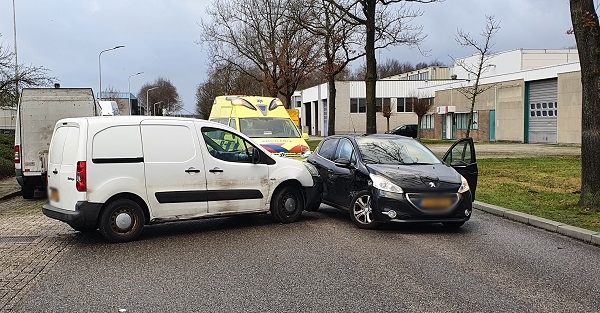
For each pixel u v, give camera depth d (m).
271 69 35.00
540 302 5.29
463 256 7.13
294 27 29.02
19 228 9.34
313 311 5.04
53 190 8.45
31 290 5.77
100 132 7.98
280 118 15.98
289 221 9.68
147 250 7.57
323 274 6.27
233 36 36.41
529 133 40.56
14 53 30.42
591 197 10.13
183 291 5.68
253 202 9.24
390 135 10.72
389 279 6.06
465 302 5.28
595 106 9.91
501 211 10.23
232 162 9.06
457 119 49.94
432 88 55.41
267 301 5.33
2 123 38.06
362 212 9.11
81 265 6.79
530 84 40.25
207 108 72.38
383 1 18.83
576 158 23.64
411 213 8.46
